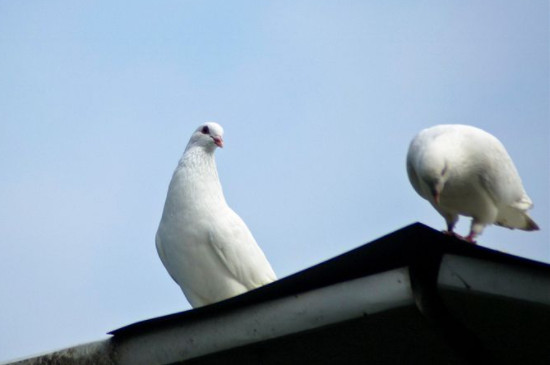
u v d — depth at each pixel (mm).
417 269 9523
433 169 15555
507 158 16344
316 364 11273
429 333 10406
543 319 10320
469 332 10453
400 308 9727
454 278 9422
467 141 16016
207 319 10523
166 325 10812
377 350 10898
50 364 11453
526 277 9562
